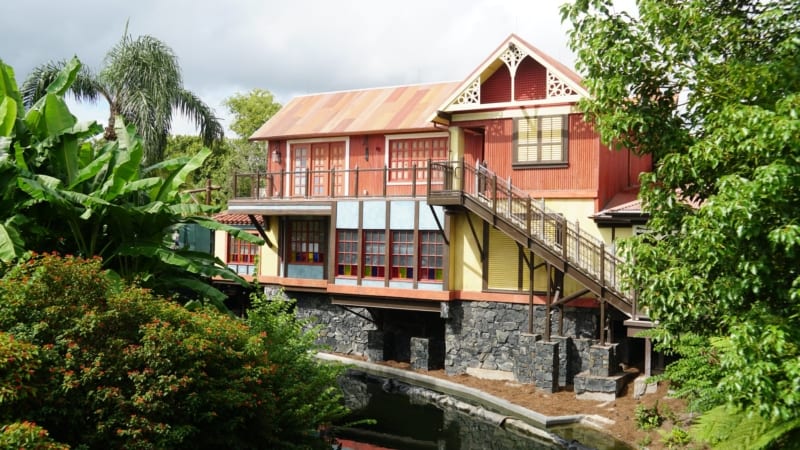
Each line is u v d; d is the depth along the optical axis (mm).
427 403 17484
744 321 7000
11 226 11734
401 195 20344
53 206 12844
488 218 17719
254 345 9438
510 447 14500
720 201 6551
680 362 11164
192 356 8570
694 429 9078
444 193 18312
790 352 6496
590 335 17891
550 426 14906
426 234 19656
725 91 7727
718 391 8445
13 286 8156
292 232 23188
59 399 7539
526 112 19250
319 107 25125
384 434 15438
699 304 7906
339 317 22188
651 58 8273
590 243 16781
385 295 19875
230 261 25828
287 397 10242
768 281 7012
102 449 7969
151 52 21125
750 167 7094
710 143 7211
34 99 20609
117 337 8391
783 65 7332
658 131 8516
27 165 13172
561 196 18766
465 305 19453
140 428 7836
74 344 7762
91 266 8828
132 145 14156
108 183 13023
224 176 38219
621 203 18859
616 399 15828
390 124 21922
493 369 18938
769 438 7043
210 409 8773
